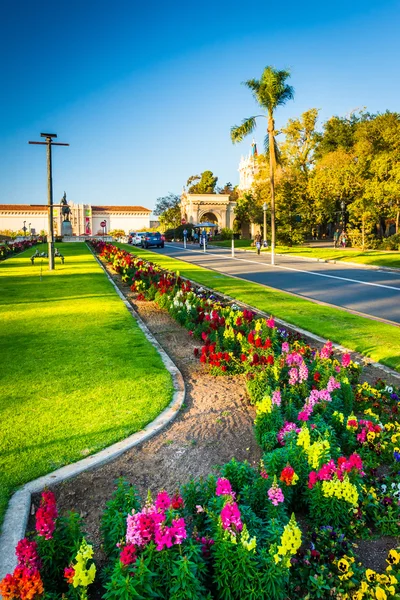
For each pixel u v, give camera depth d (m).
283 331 7.38
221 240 55.00
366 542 2.94
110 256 23.33
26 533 2.82
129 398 5.02
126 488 3.37
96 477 3.53
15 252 33.56
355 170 33.84
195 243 50.50
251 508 2.92
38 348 7.10
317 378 4.96
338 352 7.04
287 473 2.89
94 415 4.57
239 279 16.48
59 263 23.67
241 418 4.76
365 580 2.49
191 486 2.95
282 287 14.64
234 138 29.06
